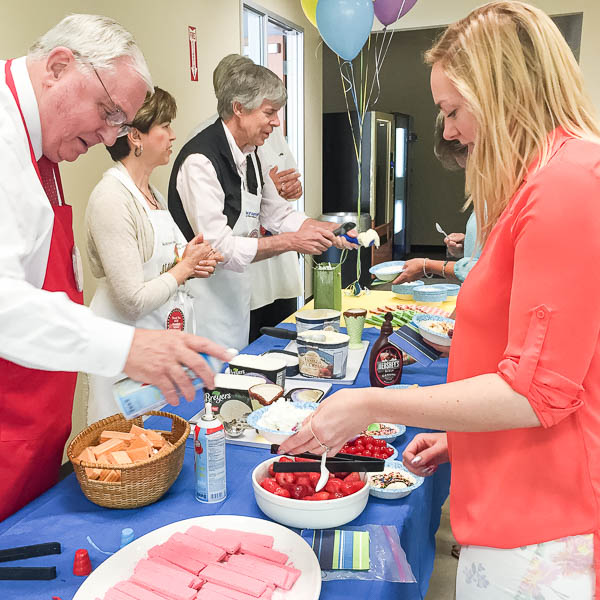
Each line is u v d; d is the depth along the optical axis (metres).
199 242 2.20
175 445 1.22
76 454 1.26
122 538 1.08
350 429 0.94
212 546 1.02
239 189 2.66
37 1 2.64
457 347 1.00
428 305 2.82
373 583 0.99
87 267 3.08
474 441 0.97
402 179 8.16
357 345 2.28
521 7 0.86
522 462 0.90
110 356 0.99
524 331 0.82
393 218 7.75
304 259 5.73
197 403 1.72
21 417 1.30
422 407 0.88
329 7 3.05
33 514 1.19
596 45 5.50
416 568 1.25
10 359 1.01
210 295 2.68
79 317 1.00
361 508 1.14
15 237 1.11
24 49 2.59
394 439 1.51
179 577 0.93
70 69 1.23
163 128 2.12
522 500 0.90
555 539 0.88
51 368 1.00
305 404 1.42
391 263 2.67
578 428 0.86
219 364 1.02
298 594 0.91
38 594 0.95
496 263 0.89
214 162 2.50
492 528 0.93
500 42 0.84
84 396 2.17
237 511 1.19
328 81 8.84
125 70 1.26
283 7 5.29
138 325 2.14
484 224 0.95
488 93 0.85
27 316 0.98
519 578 0.91
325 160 6.78
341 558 1.03
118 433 1.31
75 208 2.96
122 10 3.20
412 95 9.44
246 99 2.46
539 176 0.81
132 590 0.91
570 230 0.77
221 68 2.61
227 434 1.51
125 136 2.07
